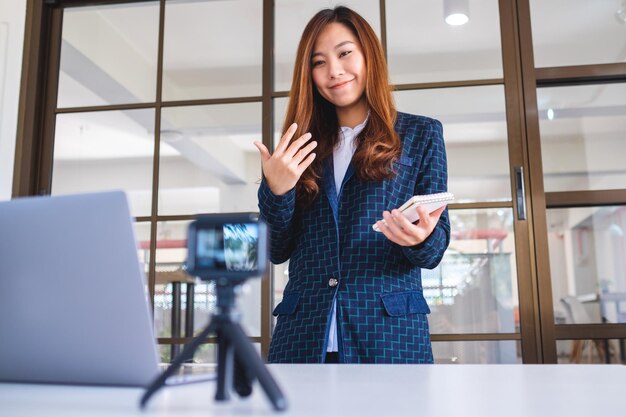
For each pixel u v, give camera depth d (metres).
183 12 2.71
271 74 2.61
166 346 2.46
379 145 1.24
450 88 2.48
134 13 2.75
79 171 2.68
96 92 2.73
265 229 0.57
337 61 1.32
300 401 0.60
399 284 1.21
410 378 0.77
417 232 1.01
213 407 0.57
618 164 2.43
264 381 0.54
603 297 2.36
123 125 2.69
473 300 2.34
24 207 0.68
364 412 0.54
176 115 2.65
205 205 2.55
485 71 2.48
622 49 2.46
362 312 1.17
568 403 0.58
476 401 0.59
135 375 0.68
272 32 2.64
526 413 0.53
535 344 2.29
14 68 2.72
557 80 2.48
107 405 0.59
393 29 2.53
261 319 2.39
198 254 0.57
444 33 2.52
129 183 2.63
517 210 2.37
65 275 0.67
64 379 0.71
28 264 0.68
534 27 2.50
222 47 2.67
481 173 2.41
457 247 2.38
